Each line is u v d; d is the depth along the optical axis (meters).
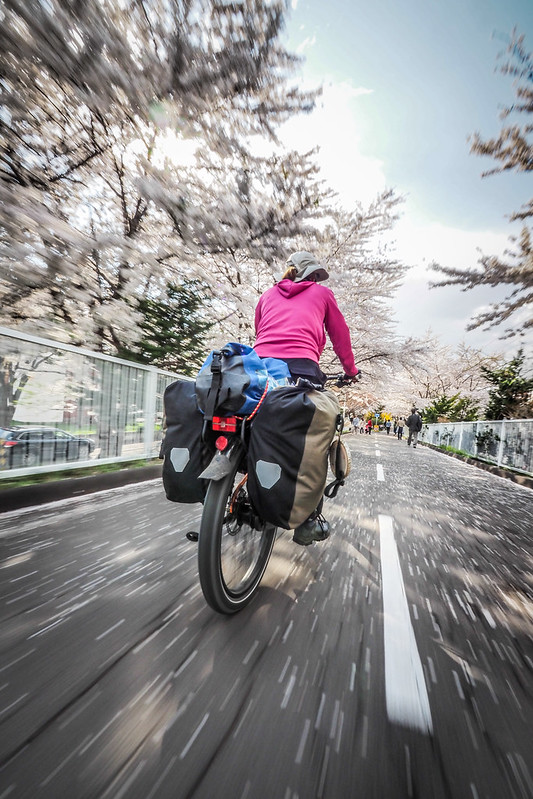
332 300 2.26
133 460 5.88
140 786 0.97
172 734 1.14
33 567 2.32
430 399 32.31
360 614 1.93
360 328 15.04
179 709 1.25
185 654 1.54
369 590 2.21
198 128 6.12
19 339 3.99
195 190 7.68
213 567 1.63
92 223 7.53
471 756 1.13
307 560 2.62
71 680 1.36
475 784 1.04
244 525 1.98
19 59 4.33
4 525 3.14
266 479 1.60
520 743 1.19
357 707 1.30
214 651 1.57
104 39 4.20
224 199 7.16
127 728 1.16
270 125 6.48
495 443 10.88
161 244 7.14
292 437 1.61
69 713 1.21
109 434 5.31
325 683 1.41
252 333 11.02
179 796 0.95
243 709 1.26
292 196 8.15
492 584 2.43
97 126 5.91
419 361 15.69
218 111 6.09
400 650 1.65
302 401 1.61
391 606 2.04
